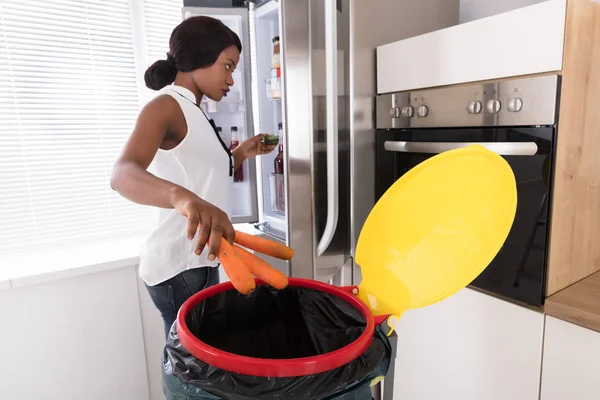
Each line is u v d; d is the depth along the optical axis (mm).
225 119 1635
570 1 854
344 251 1228
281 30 907
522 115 938
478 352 1085
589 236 1058
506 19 943
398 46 1188
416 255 657
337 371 479
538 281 956
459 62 1047
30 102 1622
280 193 1537
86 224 1784
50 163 1681
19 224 1649
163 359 538
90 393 1661
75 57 1684
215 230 561
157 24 1847
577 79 920
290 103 943
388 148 1233
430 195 657
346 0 1161
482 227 633
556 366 930
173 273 1143
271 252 660
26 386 1539
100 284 1622
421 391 1244
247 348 698
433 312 1174
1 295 1454
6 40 1562
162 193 652
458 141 1074
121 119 1806
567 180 953
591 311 859
